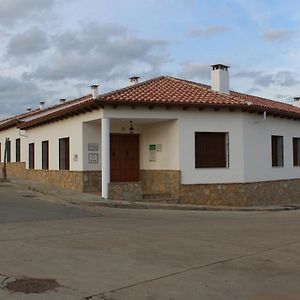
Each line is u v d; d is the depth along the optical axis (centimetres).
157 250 920
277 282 705
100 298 612
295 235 1131
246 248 955
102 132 1831
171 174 1955
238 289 664
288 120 2325
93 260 826
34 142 2716
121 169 2123
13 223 1241
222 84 2184
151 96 1891
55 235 1070
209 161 1973
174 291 648
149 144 2103
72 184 2128
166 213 1588
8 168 3312
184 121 1925
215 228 1236
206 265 802
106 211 1570
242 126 2016
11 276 713
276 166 2255
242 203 2014
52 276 716
